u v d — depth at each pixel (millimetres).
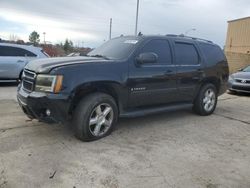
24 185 3391
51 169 3801
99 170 3844
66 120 4648
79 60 4938
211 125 6297
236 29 26125
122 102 5258
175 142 5066
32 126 5500
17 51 11695
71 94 4523
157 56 5602
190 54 6582
